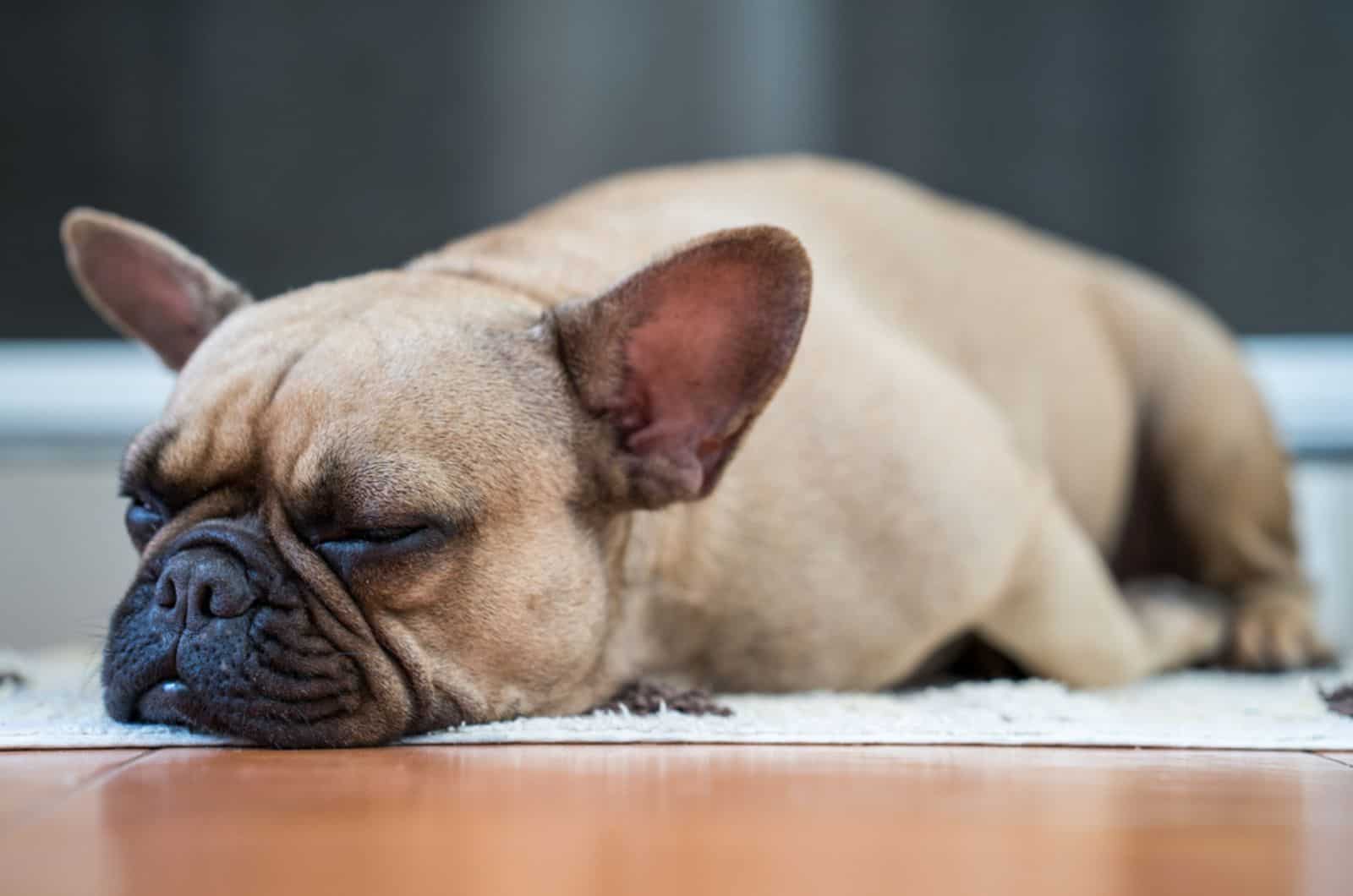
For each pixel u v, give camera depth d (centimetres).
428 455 178
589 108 456
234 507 181
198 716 173
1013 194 454
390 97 452
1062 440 325
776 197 293
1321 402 441
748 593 220
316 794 138
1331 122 445
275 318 199
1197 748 171
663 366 198
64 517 430
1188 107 450
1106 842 117
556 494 191
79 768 155
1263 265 448
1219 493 344
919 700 220
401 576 178
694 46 457
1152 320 351
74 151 449
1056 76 453
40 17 448
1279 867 108
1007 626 254
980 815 128
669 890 101
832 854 112
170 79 450
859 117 455
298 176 452
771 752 166
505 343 193
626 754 165
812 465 226
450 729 182
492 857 111
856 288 283
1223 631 332
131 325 243
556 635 191
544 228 242
